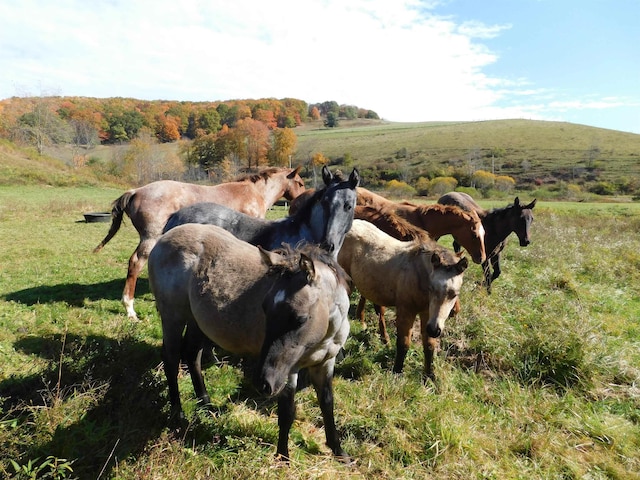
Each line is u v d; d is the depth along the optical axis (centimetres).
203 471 304
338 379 475
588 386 471
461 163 6519
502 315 641
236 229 532
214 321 354
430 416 400
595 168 5706
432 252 462
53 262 980
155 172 5488
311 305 288
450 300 435
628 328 654
